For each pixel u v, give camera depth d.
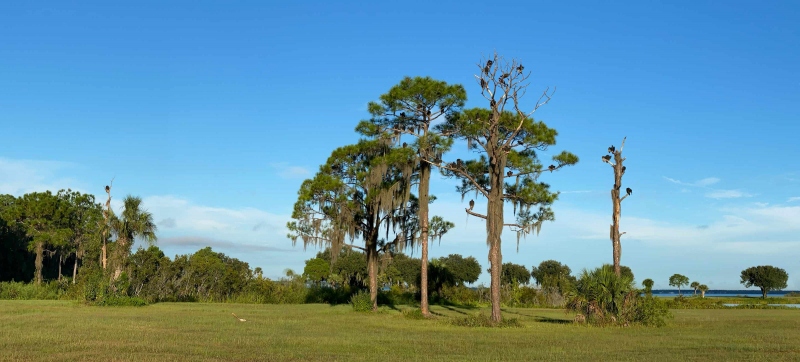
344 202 37.66
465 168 32.91
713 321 32.12
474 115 31.81
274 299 54.34
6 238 75.44
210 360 14.80
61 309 35.31
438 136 32.28
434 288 56.22
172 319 28.08
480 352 17.42
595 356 16.59
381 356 16.16
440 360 15.35
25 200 75.56
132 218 43.53
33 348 16.44
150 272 48.97
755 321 32.25
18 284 55.09
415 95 33.97
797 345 19.34
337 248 37.72
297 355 16.06
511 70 30.17
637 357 16.36
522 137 32.59
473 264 79.69
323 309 41.00
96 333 20.67
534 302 59.16
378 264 40.53
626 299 28.48
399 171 36.16
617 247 32.38
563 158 31.67
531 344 19.72
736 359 15.90
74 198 79.06
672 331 25.28
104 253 44.16
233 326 25.00
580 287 29.20
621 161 32.88
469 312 41.75
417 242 37.97
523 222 33.38
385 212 36.75
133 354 15.52
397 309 42.53
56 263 86.19
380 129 36.56
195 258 57.44
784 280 116.62
